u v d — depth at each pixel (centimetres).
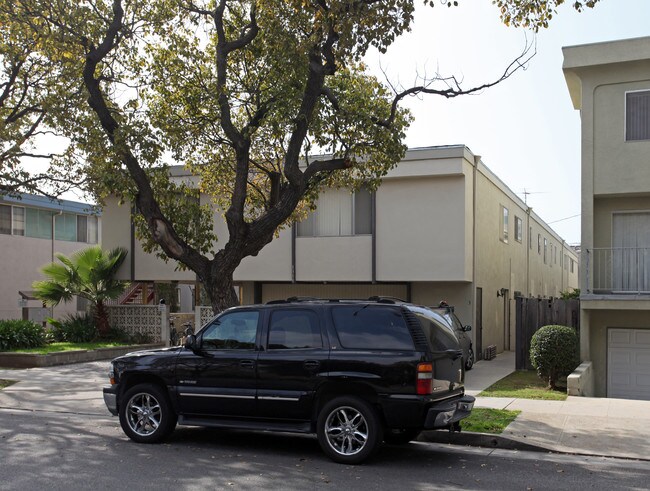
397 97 1205
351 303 841
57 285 2305
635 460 838
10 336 2073
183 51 1359
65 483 698
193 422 892
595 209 1686
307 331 846
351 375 800
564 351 1443
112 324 2403
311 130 1312
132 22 1373
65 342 2295
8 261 3073
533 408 1132
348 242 2019
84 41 1314
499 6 1166
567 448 880
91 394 1399
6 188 1708
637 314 1648
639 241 1653
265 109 1267
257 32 1277
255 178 1584
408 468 784
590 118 1644
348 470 771
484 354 2192
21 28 1426
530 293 3197
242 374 859
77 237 3516
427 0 1066
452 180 1923
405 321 805
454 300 2041
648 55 1567
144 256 2325
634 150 1605
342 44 1071
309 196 1380
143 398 930
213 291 1216
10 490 671
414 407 775
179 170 2156
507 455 864
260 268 2117
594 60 1611
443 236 1925
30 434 985
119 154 1201
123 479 716
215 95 1316
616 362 1664
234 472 755
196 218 1311
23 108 1731
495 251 2402
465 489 689
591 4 1074
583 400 1230
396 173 1944
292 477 734
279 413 842
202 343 900
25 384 1547
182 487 685
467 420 1007
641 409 1126
